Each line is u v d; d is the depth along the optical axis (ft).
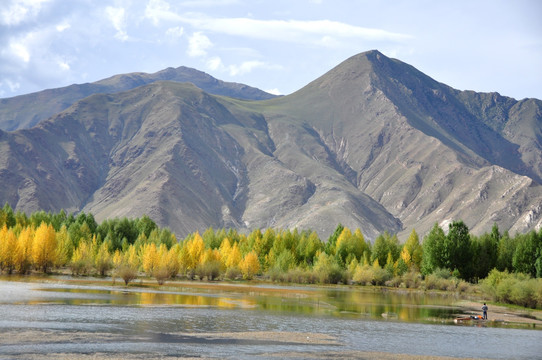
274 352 184.85
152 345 185.88
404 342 212.23
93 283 424.87
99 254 529.04
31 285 373.81
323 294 416.46
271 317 259.80
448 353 197.16
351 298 387.75
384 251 613.11
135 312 255.70
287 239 627.46
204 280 522.47
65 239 572.10
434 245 544.21
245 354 180.34
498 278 411.13
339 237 646.74
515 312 338.34
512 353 201.36
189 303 304.09
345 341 208.64
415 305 352.49
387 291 485.15
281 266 565.12
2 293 306.35
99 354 170.40
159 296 338.34
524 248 498.28
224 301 323.98
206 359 171.83
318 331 227.20
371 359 182.09
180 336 203.10
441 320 278.87
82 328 207.82
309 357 180.55
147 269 510.99
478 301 401.49
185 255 530.68
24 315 230.07
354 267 577.02
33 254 493.36
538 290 359.25
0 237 480.23
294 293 412.98
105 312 250.78
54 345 178.29
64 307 260.62
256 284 504.43
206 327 223.51
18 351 168.96
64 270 555.69
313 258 621.31
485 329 255.50
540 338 235.81
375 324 253.65
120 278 496.23
